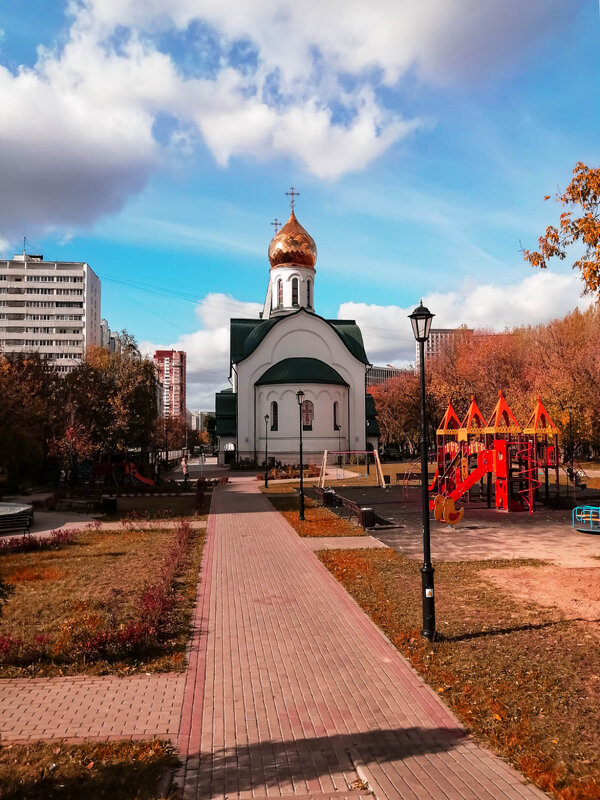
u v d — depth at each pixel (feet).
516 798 15.43
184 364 552.41
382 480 107.96
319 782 16.30
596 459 174.60
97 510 80.12
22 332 340.18
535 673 23.50
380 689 22.47
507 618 30.66
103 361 134.62
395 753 17.81
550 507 77.30
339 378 172.14
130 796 15.38
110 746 18.03
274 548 51.24
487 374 170.19
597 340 153.69
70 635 28.35
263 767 17.07
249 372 175.63
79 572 42.50
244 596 35.76
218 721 19.97
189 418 574.56
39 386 128.16
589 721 19.71
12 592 23.02
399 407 241.14
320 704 21.22
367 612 32.32
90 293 351.67
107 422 123.44
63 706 21.20
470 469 84.33
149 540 56.13
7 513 63.46
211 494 100.37
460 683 22.76
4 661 25.32
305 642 27.73
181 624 30.50
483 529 61.16
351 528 61.93
